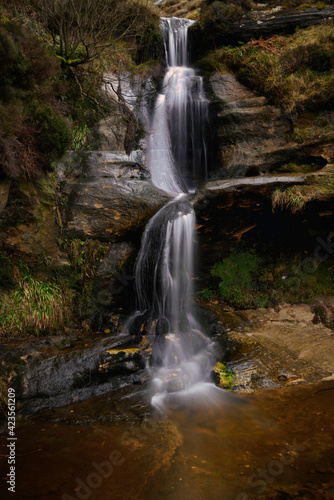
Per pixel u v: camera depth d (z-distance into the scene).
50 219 5.86
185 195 6.22
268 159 6.86
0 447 3.22
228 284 6.48
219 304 6.42
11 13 6.11
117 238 6.16
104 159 6.51
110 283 5.93
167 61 9.95
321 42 7.49
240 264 6.59
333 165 5.88
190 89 8.04
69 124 5.96
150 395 4.09
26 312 5.09
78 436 3.39
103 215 6.10
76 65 6.65
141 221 6.09
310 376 4.34
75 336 5.31
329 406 3.65
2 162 4.38
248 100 7.35
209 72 8.16
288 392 4.02
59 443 3.27
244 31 9.20
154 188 6.42
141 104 7.89
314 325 5.68
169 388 4.19
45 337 5.13
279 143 6.93
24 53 4.71
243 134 7.25
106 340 5.06
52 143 4.98
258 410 3.67
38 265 5.63
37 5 6.81
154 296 5.61
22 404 3.94
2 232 5.39
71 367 4.39
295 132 6.76
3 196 4.81
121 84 7.77
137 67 8.42
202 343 5.13
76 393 4.18
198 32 9.74
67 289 5.71
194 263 6.35
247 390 4.09
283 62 7.46
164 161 7.72
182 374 4.41
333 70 6.95
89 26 6.81
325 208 5.72
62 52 6.39
